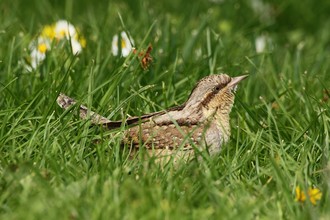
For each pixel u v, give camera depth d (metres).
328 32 19.02
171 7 19.45
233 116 13.09
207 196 9.80
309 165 10.89
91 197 9.42
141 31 16.03
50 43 15.07
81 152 10.91
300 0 19.95
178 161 11.06
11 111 11.90
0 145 11.18
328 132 11.63
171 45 15.29
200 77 14.12
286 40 18.81
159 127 11.41
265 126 12.34
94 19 16.59
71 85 13.05
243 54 15.85
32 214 8.82
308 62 16.38
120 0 19.17
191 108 11.65
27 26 17.59
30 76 13.47
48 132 11.20
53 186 9.80
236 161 10.98
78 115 11.78
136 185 9.66
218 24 18.11
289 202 9.52
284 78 14.13
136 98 12.79
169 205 9.27
